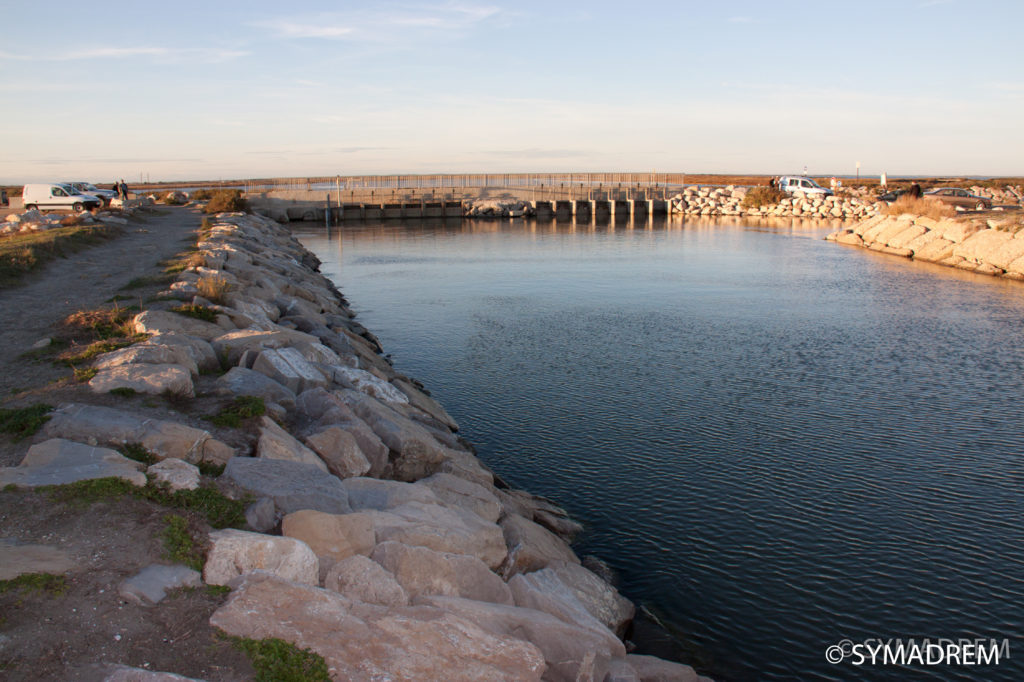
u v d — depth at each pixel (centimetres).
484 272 4175
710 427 1620
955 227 4509
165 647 562
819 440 1545
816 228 7188
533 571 910
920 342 2373
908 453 1479
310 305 2503
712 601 999
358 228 7612
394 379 1708
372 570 708
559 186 9875
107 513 705
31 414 931
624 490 1326
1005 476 1375
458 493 1022
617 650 777
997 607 995
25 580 596
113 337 1401
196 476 813
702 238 6241
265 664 556
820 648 910
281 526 766
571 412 1725
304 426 1116
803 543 1146
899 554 1116
